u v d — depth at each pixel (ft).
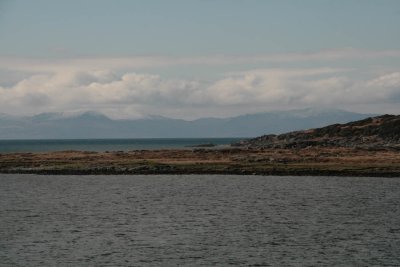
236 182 481.87
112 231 258.37
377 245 227.40
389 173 522.06
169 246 227.20
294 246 226.17
